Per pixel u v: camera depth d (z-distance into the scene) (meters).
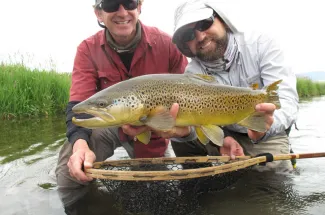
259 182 0.97
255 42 1.13
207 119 0.88
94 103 0.84
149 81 0.87
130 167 0.97
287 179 1.00
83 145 0.97
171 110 0.84
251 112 0.91
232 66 1.14
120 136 1.16
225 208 0.80
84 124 0.84
